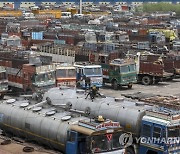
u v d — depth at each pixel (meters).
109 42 101.00
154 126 35.50
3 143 34.78
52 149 36.84
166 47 100.62
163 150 34.84
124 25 148.38
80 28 133.25
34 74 59.94
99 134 32.22
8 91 62.88
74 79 63.16
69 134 34.28
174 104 42.06
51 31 119.62
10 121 40.91
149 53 80.88
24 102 42.06
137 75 76.62
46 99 43.62
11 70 63.78
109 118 39.12
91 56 75.62
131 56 76.94
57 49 83.81
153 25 149.25
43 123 37.41
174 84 78.00
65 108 40.09
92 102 41.03
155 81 76.75
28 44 99.25
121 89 71.56
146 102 43.38
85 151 32.84
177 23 161.38
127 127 37.88
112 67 71.12
